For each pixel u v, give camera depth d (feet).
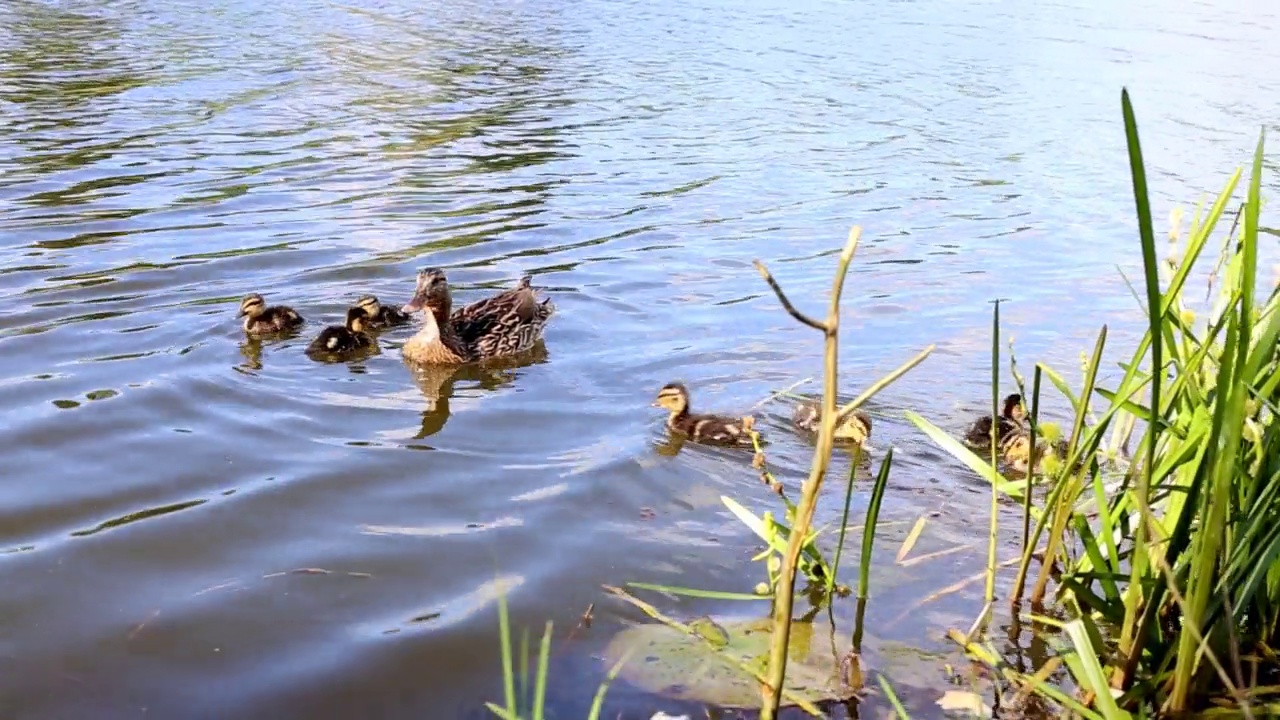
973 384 33.04
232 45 95.71
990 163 63.82
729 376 33.50
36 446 26.58
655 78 88.84
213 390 30.94
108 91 74.13
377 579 21.42
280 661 18.83
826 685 18.34
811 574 21.36
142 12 111.65
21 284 38.24
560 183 56.39
